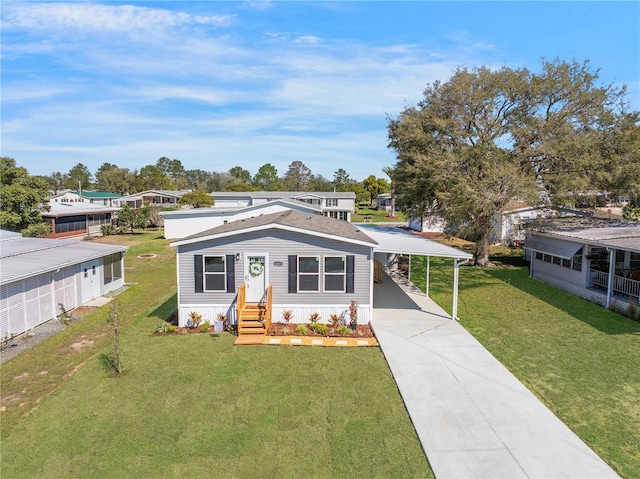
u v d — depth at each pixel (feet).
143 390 31.81
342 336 43.50
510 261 93.30
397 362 36.52
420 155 79.97
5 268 46.62
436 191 78.48
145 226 151.53
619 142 72.02
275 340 41.96
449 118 80.18
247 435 25.99
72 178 382.42
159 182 327.06
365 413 28.50
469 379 33.35
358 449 24.62
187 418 27.91
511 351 39.50
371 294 47.21
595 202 79.56
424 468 22.94
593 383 32.91
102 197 210.59
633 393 31.27
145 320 50.16
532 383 32.99
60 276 52.70
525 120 79.66
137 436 25.86
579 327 46.34
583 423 27.32
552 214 83.30
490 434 25.85
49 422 27.48
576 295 61.46
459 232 86.63
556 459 23.50
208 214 128.47
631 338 42.70
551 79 77.00
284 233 46.32
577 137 73.36
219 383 32.91
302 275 46.85
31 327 46.88
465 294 62.64
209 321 47.26
